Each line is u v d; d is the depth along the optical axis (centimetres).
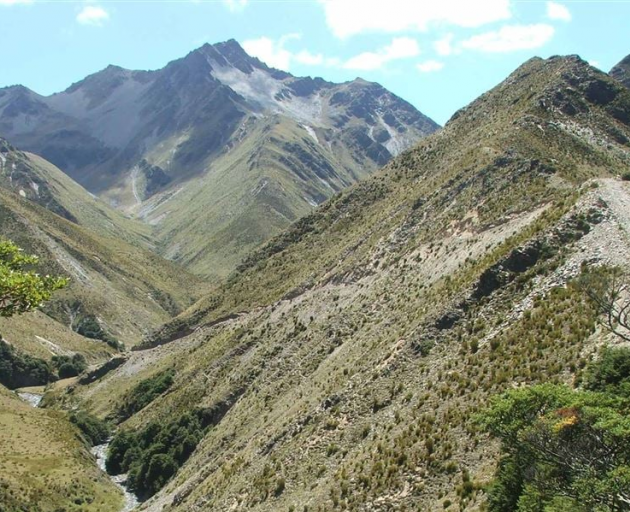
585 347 3684
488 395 3841
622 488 2031
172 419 9638
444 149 10762
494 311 4728
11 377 15362
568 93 9812
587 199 5206
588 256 4519
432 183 9100
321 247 11350
